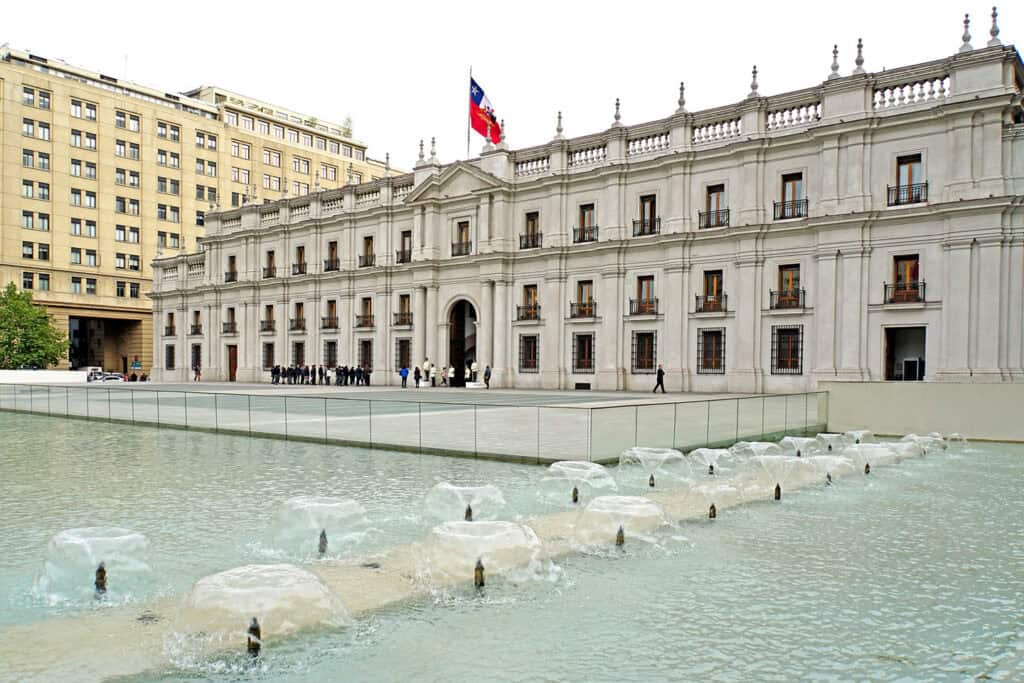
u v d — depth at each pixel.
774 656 4.30
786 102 30.08
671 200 33.44
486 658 4.21
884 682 3.96
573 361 36.94
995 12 25.23
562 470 10.19
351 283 46.12
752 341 30.91
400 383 44.03
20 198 62.81
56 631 4.51
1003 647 4.46
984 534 7.36
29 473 11.48
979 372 25.23
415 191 42.38
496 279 38.88
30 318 58.19
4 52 64.44
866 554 6.56
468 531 5.75
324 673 3.98
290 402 16.36
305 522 6.82
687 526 7.66
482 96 39.94
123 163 69.75
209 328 55.31
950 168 26.02
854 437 16.30
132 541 5.65
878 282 27.77
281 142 83.62
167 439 16.67
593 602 5.21
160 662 4.05
